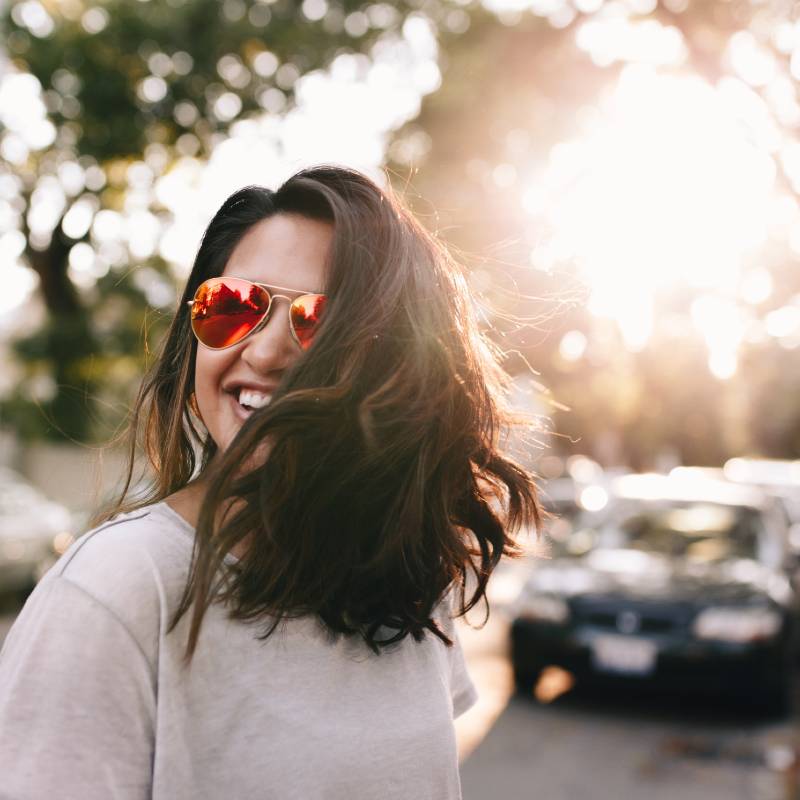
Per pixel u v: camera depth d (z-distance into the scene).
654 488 7.49
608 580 6.11
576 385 15.19
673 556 6.50
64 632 0.85
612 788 4.50
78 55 10.01
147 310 1.45
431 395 1.11
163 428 1.25
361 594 1.07
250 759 0.93
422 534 1.15
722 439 27.30
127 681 0.86
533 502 1.36
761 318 6.82
